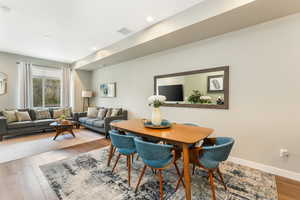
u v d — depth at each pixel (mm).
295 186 2023
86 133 4875
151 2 2322
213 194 1700
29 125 4422
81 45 4227
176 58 3609
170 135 1911
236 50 2709
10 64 4961
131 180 2125
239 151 2707
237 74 2705
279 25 2299
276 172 2346
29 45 4223
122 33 3463
